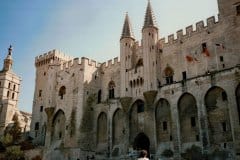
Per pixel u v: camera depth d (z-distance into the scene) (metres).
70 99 67.94
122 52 65.31
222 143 44.31
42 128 82.88
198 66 53.94
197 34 56.09
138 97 58.75
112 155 59.47
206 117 46.84
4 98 108.00
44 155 67.06
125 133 58.50
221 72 47.00
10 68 116.44
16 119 93.19
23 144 78.06
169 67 58.34
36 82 92.12
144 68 58.84
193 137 48.28
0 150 77.69
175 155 49.03
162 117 54.06
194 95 49.41
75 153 61.00
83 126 63.78
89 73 69.44
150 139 54.19
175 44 58.94
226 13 52.72
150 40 60.44
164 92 54.50
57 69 74.81
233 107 43.97
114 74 68.50
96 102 68.81
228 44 50.88
